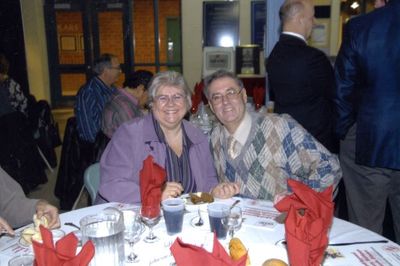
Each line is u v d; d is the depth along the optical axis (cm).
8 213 160
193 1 740
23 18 735
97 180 205
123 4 794
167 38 798
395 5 188
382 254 120
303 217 103
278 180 182
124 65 820
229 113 177
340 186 284
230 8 729
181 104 183
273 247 124
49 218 145
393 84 192
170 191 160
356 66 206
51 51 805
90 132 333
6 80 434
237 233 136
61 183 349
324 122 247
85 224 116
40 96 774
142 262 118
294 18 241
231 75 184
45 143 474
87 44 812
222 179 190
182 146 190
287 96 246
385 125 197
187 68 770
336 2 363
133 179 180
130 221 129
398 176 205
